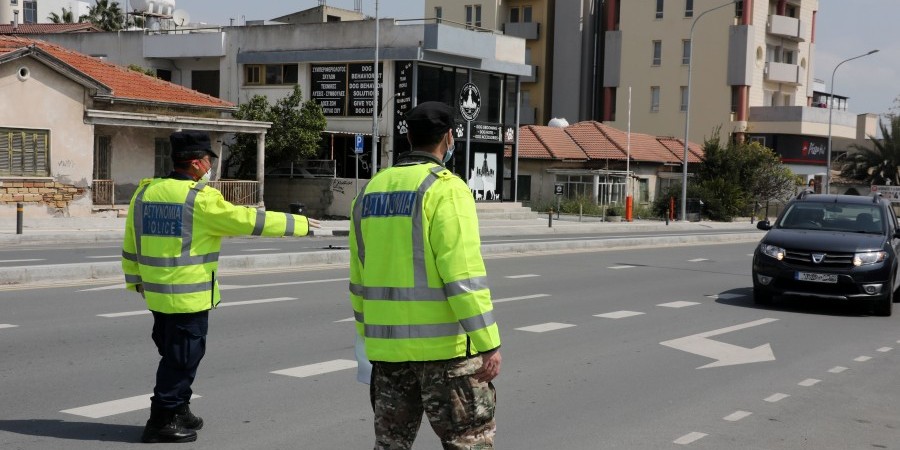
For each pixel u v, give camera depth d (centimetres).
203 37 3997
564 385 823
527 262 2034
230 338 986
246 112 3556
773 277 1380
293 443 613
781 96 6825
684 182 4622
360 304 431
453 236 394
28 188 2642
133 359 855
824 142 6906
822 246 1358
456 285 392
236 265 1666
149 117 2912
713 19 6378
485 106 4094
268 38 3931
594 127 5603
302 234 605
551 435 662
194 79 4125
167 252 589
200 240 595
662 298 1488
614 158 5209
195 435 614
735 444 654
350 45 3772
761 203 5553
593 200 5000
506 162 4284
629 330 1145
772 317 1312
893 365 977
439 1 7125
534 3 6938
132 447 593
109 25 6531
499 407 739
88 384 757
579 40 6856
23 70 2608
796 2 6831
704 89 6425
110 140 2970
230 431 637
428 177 404
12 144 2603
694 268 2059
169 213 589
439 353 402
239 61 3962
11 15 8406
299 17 5219
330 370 837
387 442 424
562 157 5128
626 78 6719
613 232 3619
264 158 3531
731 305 1434
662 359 962
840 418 741
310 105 3603
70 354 871
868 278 1329
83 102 2769
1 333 966
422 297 400
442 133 419
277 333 1023
